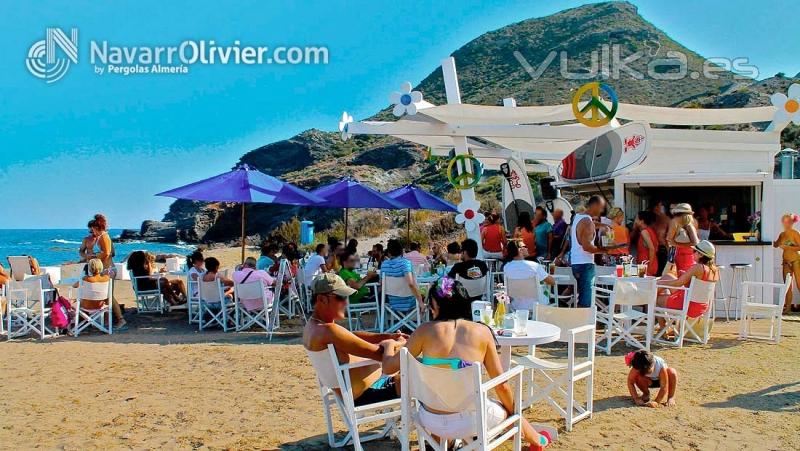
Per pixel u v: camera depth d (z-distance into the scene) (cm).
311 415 509
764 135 1037
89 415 515
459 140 1054
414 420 371
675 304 743
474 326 376
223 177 1033
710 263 739
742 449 420
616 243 917
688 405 516
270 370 654
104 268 944
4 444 450
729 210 1324
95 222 948
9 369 679
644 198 1246
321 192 1252
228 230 5234
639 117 1057
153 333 897
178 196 969
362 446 440
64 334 893
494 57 5866
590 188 1327
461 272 792
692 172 1048
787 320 934
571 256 747
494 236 1108
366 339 446
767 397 536
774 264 1073
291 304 997
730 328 865
